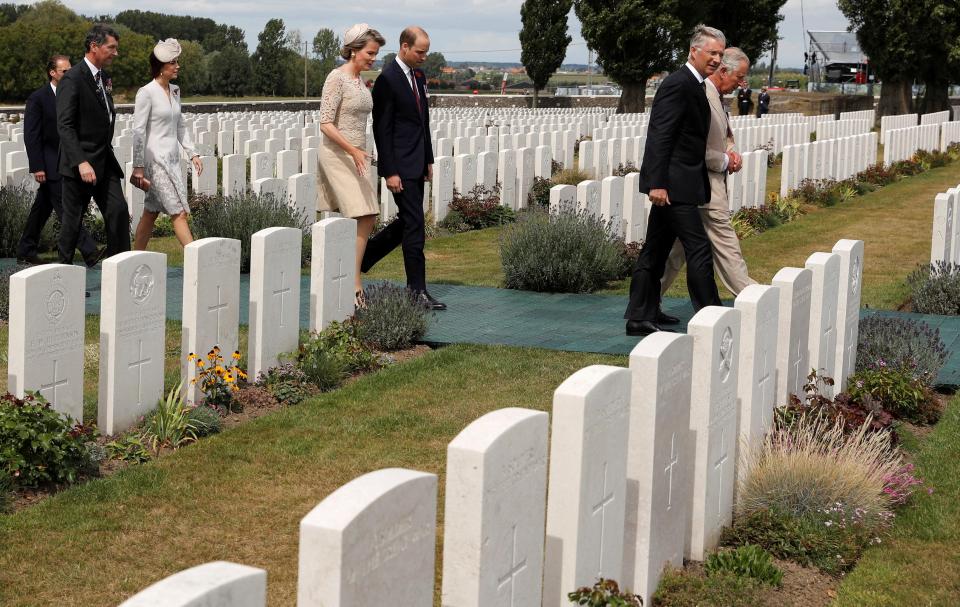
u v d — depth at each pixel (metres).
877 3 43.69
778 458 5.34
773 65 66.50
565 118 36.81
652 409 4.21
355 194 8.81
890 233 15.52
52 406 5.87
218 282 6.83
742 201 16.22
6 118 37.44
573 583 3.78
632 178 12.74
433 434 6.32
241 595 2.46
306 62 86.19
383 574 2.87
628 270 11.48
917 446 6.36
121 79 67.88
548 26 55.44
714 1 47.59
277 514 5.22
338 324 7.82
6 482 5.29
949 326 9.29
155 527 5.04
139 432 6.19
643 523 4.31
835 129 32.56
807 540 4.91
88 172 9.05
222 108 50.09
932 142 29.17
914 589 4.61
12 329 5.62
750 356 5.20
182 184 9.46
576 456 3.69
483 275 11.66
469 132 26.61
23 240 11.02
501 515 3.34
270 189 12.70
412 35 8.94
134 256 6.19
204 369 6.72
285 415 6.61
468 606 3.27
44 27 66.00
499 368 7.65
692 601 4.36
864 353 7.59
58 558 4.70
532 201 17.12
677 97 7.91
